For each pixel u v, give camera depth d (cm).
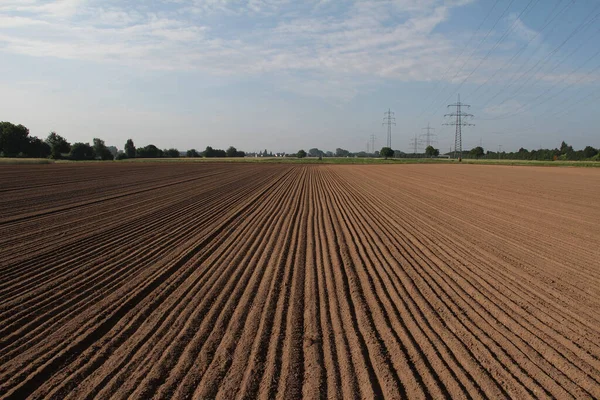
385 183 3341
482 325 618
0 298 723
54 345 558
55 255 996
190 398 436
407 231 1324
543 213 1697
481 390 450
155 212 1673
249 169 5509
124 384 464
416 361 512
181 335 581
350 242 1162
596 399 439
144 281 810
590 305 702
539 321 636
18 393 450
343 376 477
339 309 678
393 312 663
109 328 610
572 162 6819
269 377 475
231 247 1098
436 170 5328
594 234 1277
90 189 2492
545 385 466
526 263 953
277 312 664
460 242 1166
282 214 1667
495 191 2580
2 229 1290
